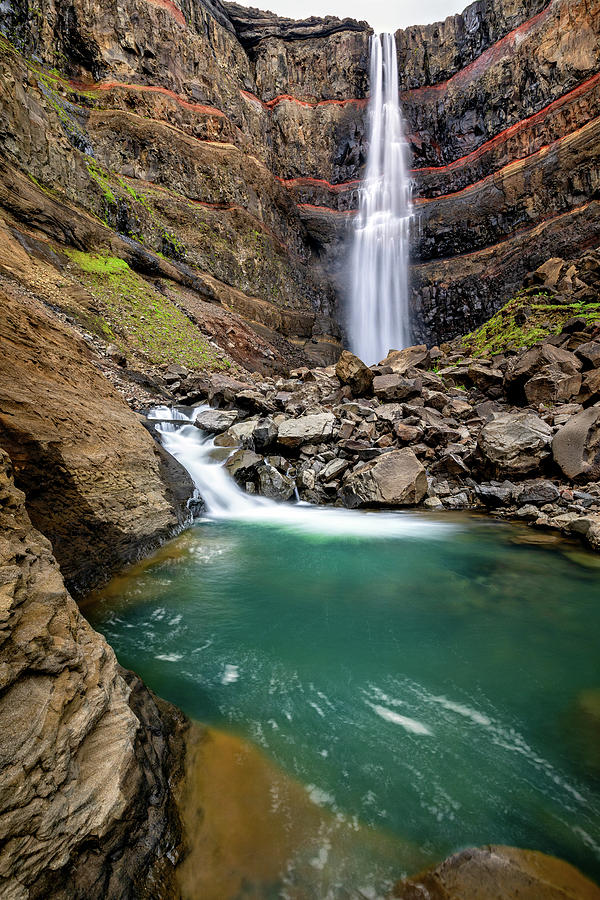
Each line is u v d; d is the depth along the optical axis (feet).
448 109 128.36
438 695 12.30
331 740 10.43
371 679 13.00
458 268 122.62
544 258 101.24
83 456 20.42
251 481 37.45
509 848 7.80
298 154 140.15
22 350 21.90
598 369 42.68
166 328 67.97
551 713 11.60
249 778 9.04
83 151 80.69
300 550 24.70
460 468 36.99
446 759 9.93
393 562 22.93
